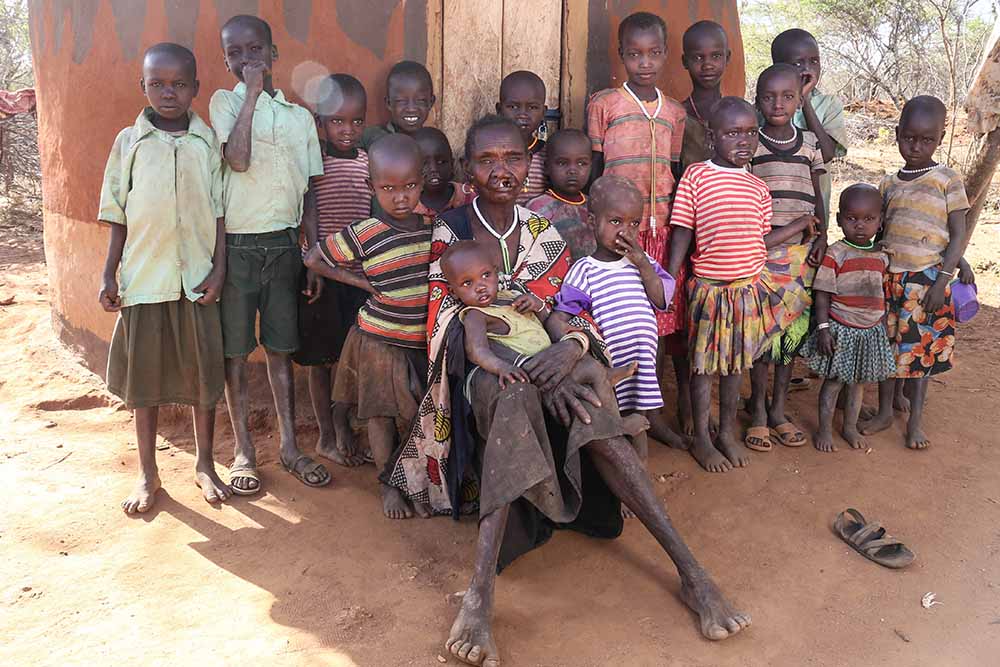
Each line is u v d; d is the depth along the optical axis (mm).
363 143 3990
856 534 3252
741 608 2881
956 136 12281
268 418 4176
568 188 3793
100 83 4301
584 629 2748
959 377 4957
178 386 3451
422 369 3453
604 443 2898
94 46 4301
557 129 4430
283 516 3400
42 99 4781
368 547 3199
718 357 3777
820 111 4480
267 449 3951
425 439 3332
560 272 3395
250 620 2758
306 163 3590
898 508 3518
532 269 3334
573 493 2965
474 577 2734
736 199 3701
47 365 4770
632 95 3934
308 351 3766
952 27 16375
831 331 3971
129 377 3354
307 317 3730
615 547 3225
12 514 3334
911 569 3127
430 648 2648
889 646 2715
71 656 2562
